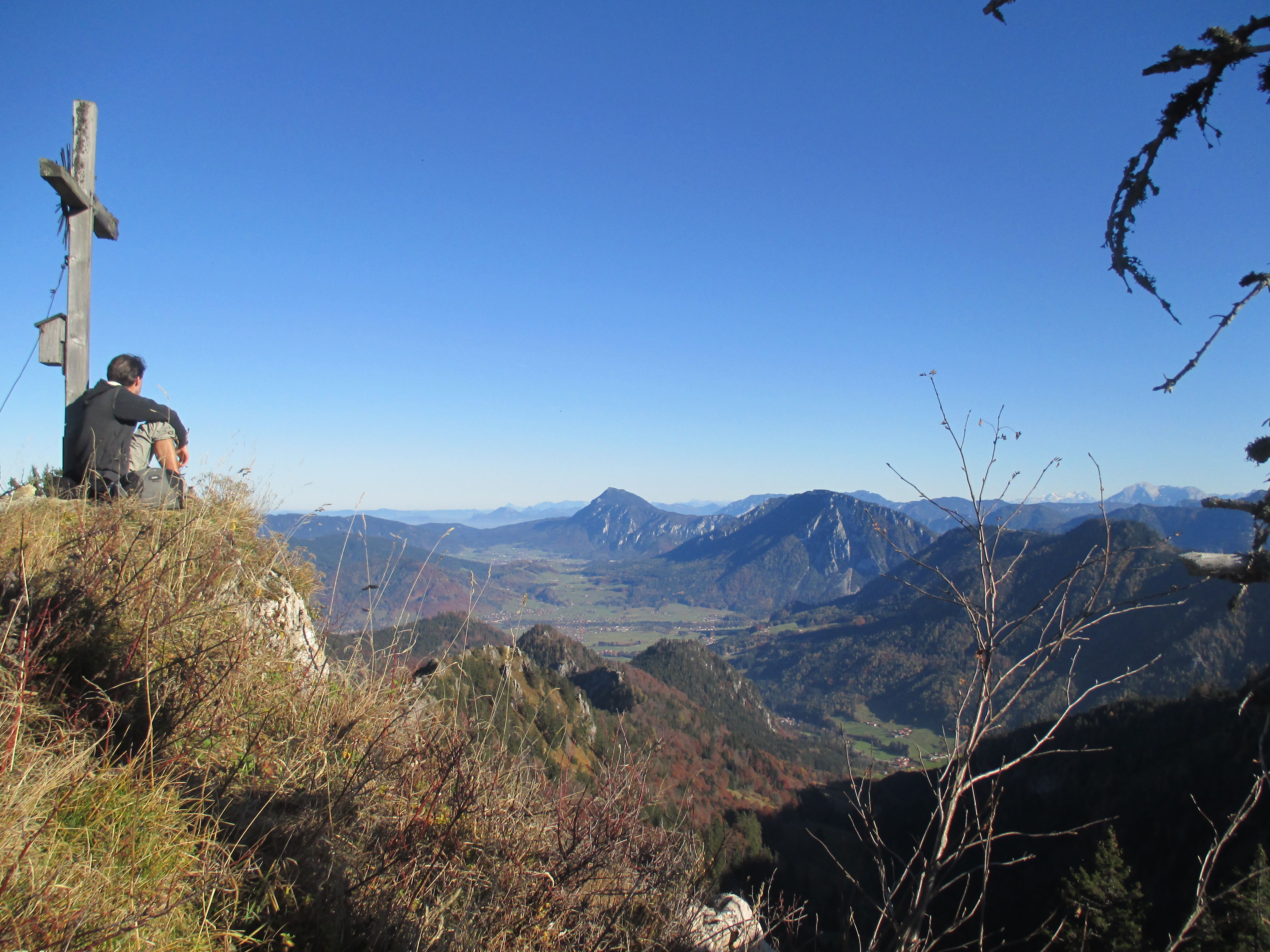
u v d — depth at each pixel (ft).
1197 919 7.80
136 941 6.80
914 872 7.48
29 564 11.63
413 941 8.64
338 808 10.16
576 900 10.46
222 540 14.64
